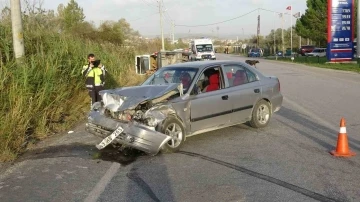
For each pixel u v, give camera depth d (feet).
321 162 19.39
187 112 22.47
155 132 20.25
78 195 15.67
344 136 20.51
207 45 152.66
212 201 14.74
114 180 17.38
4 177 18.01
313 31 174.50
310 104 38.50
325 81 63.93
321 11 170.19
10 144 22.41
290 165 18.99
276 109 29.09
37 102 27.43
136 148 20.27
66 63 36.11
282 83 61.82
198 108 23.02
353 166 18.69
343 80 65.36
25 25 38.34
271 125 28.76
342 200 14.64
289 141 23.82
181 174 18.01
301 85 57.98
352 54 115.44
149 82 25.46
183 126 22.22
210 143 23.77
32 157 21.29
